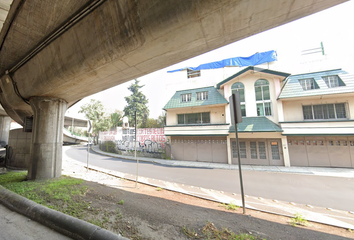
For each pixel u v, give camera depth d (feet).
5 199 12.80
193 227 9.53
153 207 12.81
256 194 19.20
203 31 11.60
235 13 10.16
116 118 104.06
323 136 36.78
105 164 38.96
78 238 7.86
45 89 20.65
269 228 10.06
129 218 10.41
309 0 9.23
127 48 13.28
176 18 10.68
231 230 9.32
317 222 11.82
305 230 10.05
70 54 16.40
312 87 38.37
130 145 59.98
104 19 13.48
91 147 91.56
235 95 13.42
